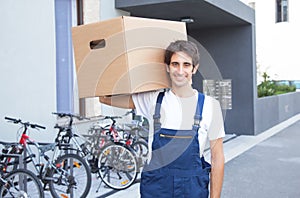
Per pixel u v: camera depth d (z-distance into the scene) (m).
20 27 5.36
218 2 7.05
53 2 5.82
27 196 3.96
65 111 5.70
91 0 6.54
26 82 5.43
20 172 4.02
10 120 4.69
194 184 1.80
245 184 5.36
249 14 9.08
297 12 19.44
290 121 13.13
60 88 5.93
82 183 4.45
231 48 9.62
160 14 7.64
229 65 9.66
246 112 9.62
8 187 4.05
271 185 5.32
